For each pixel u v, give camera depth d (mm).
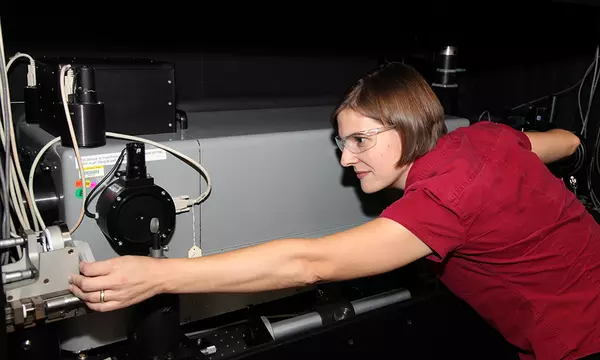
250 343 1086
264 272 754
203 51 1465
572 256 932
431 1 1690
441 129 923
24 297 734
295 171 1103
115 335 961
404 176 961
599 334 931
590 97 1581
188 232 987
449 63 1455
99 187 882
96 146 878
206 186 989
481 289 1009
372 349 1073
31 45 1231
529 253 914
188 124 1158
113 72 959
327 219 1177
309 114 1386
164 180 943
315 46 1648
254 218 1064
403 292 1222
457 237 825
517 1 1654
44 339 845
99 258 907
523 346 1049
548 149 1177
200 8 1433
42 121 1054
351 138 917
